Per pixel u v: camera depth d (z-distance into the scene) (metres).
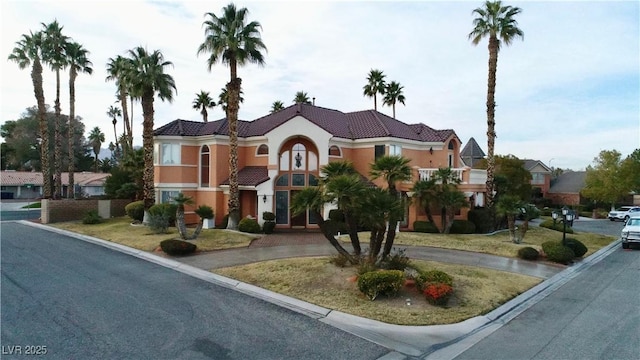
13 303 11.44
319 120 31.45
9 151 76.88
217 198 29.14
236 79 25.34
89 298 12.08
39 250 19.81
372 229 14.64
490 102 28.08
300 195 14.83
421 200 25.95
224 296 12.59
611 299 13.08
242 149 30.62
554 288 14.52
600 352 8.72
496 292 13.09
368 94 52.53
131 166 36.44
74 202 33.25
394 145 29.81
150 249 19.92
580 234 29.56
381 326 10.12
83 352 8.34
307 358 8.28
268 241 22.92
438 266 16.67
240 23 24.42
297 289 13.07
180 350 8.55
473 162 58.19
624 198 57.19
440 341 9.31
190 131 30.73
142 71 26.58
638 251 23.75
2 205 52.66
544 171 61.53
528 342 9.31
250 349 8.68
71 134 39.69
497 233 27.69
